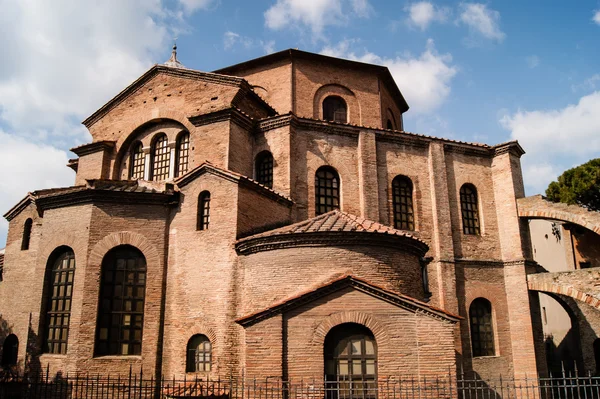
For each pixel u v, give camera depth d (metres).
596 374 33.81
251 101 28.34
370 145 27.83
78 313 21.70
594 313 36.19
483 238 29.84
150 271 22.78
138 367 21.58
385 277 19.56
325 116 32.78
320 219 21.84
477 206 30.61
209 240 21.98
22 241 28.41
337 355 17.50
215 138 25.23
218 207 22.12
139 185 24.98
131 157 29.00
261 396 16.94
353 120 32.94
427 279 27.17
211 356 20.64
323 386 16.94
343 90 33.25
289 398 16.89
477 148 30.89
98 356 21.59
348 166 27.39
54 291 23.31
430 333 17.50
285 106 31.72
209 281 21.50
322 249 19.53
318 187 26.88
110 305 22.36
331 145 27.31
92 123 30.59
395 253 20.25
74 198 23.41
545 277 27.91
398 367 17.14
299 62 32.59
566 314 40.47
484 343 28.19
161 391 21.33
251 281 20.30
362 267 19.36
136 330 22.33
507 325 28.69
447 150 30.33
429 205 28.86
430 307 17.62
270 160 26.69
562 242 41.31
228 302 20.70
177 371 21.22
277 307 17.50
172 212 23.70
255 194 22.83
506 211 30.17
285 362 17.19
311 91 32.34
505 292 29.23
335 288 17.81
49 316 23.05
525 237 29.75
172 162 27.45
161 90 28.62
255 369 17.19
